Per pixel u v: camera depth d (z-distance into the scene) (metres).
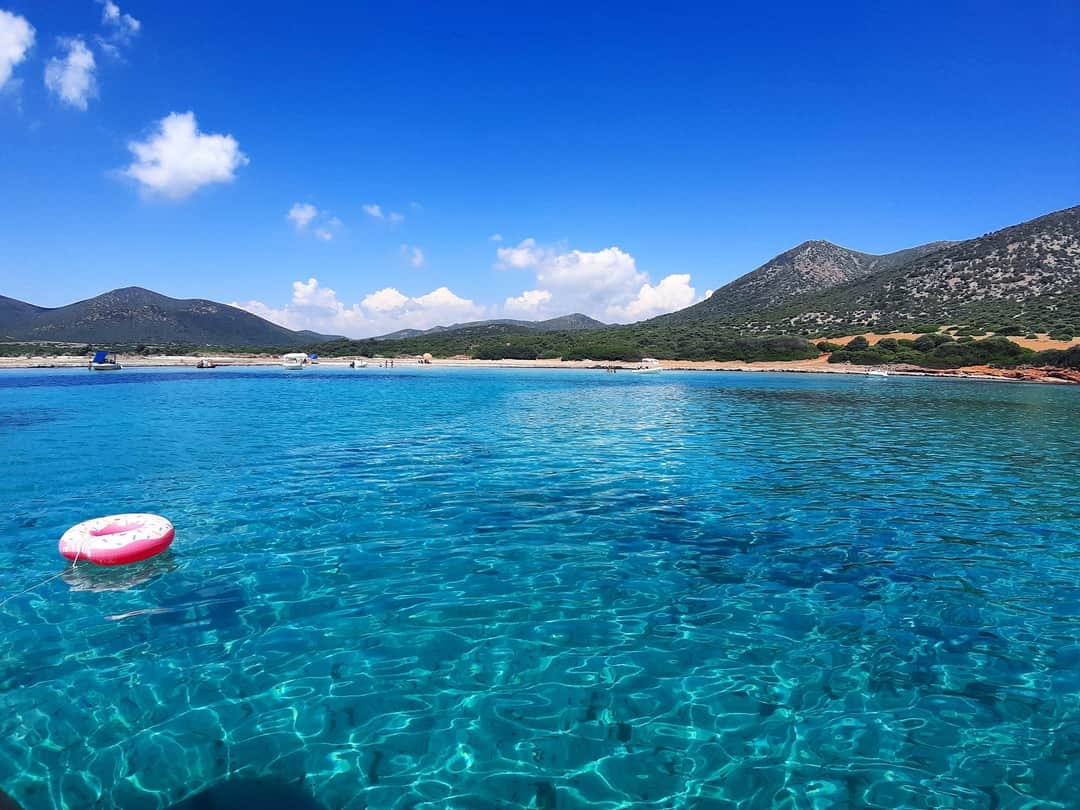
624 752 4.32
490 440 17.67
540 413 25.19
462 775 4.07
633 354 76.94
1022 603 6.77
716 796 3.90
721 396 34.47
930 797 3.91
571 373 62.66
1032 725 4.65
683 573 7.57
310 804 3.78
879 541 8.78
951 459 15.13
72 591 6.82
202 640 5.77
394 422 21.81
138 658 5.43
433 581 7.23
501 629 6.08
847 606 6.68
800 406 28.58
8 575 7.27
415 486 11.83
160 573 7.35
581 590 7.03
